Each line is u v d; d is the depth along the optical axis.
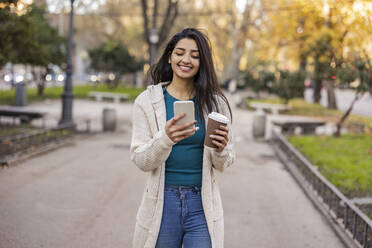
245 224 5.14
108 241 4.42
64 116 13.16
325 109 22.92
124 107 22.56
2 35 9.23
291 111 21.81
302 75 22.27
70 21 13.25
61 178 6.98
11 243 4.21
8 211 5.16
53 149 9.73
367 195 6.19
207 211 2.25
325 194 5.91
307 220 5.38
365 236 4.14
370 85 11.21
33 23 10.16
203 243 2.24
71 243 4.31
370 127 15.09
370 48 10.02
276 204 6.08
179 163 2.26
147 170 2.17
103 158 9.02
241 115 20.11
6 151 8.43
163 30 20.16
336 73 10.77
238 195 6.50
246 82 25.67
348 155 9.30
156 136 2.07
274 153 10.70
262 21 27.50
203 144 2.28
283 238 4.71
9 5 8.26
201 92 2.29
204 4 38.91
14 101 19.86
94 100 25.50
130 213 5.36
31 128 12.35
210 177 2.27
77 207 5.50
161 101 2.28
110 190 6.42
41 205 5.49
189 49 2.27
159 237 2.25
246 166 8.85
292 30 12.38
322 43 10.03
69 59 13.15
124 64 32.28
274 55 22.66
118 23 40.81
